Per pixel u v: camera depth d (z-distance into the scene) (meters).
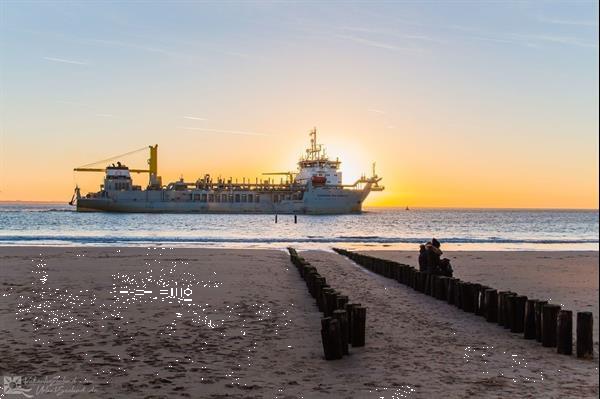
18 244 40.19
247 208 163.50
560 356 9.76
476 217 188.38
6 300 14.11
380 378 8.01
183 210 163.38
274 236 64.12
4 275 19.55
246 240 50.97
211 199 164.00
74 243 42.03
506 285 19.69
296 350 9.56
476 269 24.97
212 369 8.24
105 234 64.94
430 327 11.98
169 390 7.22
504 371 8.63
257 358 8.97
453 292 14.95
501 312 12.19
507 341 10.83
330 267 25.62
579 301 16.31
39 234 63.38
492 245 46.78
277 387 7.47
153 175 168.88
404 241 52.88
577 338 9.77
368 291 17.69
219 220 127.75
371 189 168.00
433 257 17.02
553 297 17.02
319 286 13.69
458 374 8.36
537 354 9.87
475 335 11.30
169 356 8.92
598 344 11.17
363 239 55.34
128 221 117.00
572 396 7.42
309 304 14.48
